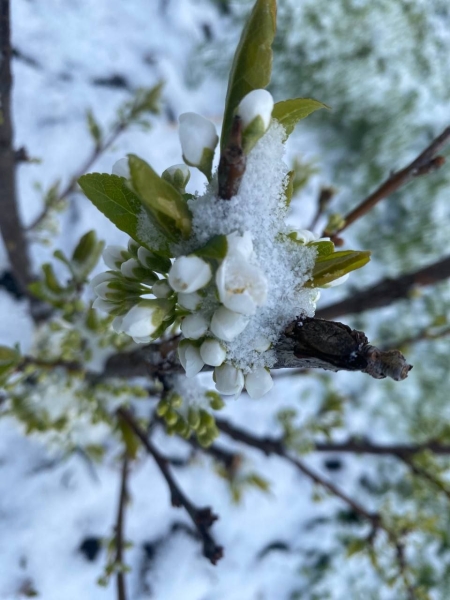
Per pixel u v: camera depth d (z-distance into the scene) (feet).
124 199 0.38
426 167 0.67
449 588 1.78
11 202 0.99
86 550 1.41
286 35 1.86
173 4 1.79
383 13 1.94
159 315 0.40
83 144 1.57
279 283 0.38
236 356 0.39
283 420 1.26
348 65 1.94
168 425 0.63
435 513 1.82
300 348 0.37
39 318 1.26
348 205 2.03
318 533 1.74
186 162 0.36
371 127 2.03
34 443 1.36
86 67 1.63
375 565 1.12
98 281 0.47
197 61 1.84
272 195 0.37
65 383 1.00
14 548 1.31
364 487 1.85
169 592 1.48
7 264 1.35
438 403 2.00
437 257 2.05
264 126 0.32
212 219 0.36
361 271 2.01
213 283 0.36
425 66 2.05
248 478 1.27
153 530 1.51
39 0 1.57
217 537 1.61
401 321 2.01
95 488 1.42
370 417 1.92
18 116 1.50
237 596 1.59
